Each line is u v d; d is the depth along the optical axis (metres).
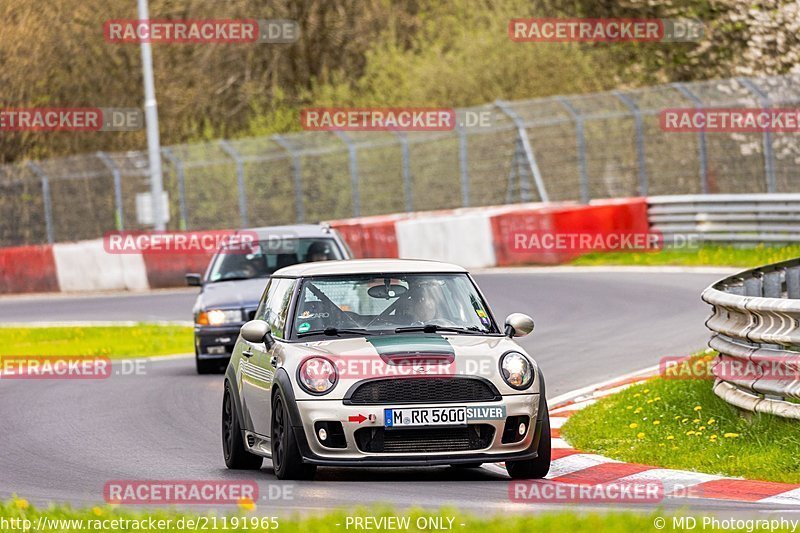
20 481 37.19
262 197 148.12
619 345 62.22
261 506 30.53
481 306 37.28
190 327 86.88
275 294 39.16
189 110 175.88
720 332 41.03
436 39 170.50
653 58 146.25
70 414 52.19
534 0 154.38
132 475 37.59
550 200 133.62
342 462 32.97
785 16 136.75
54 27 175.50
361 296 36.88
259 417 36.47
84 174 131.88
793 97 108.44
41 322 98.00
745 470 33.62
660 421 41.44
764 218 98.81
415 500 30.72
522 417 33.47
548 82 149.75
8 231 150.00
